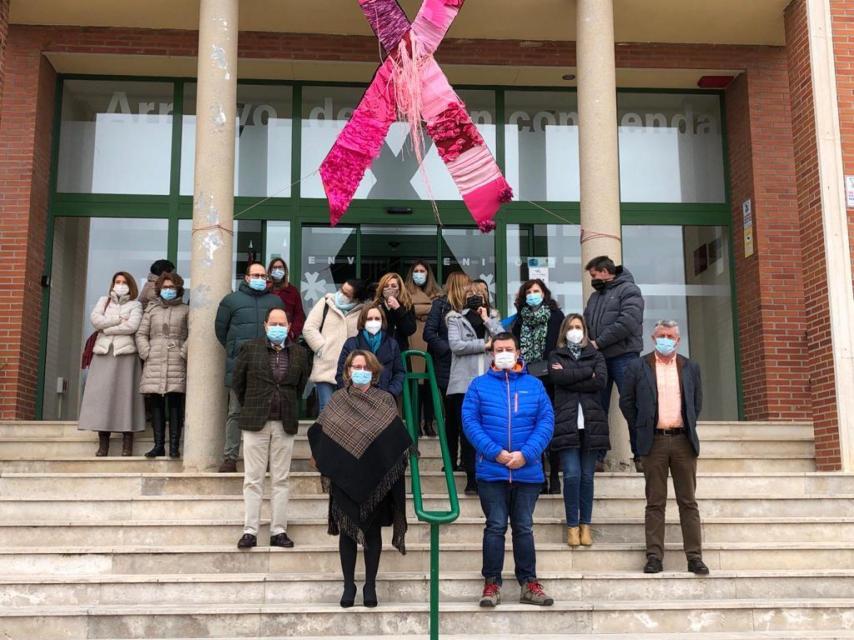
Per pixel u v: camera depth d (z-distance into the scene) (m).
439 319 7.19
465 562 6.26
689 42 10.38
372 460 5.61
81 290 10.03
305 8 9.65
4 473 7.31
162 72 10.40
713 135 10.91
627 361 7.01
